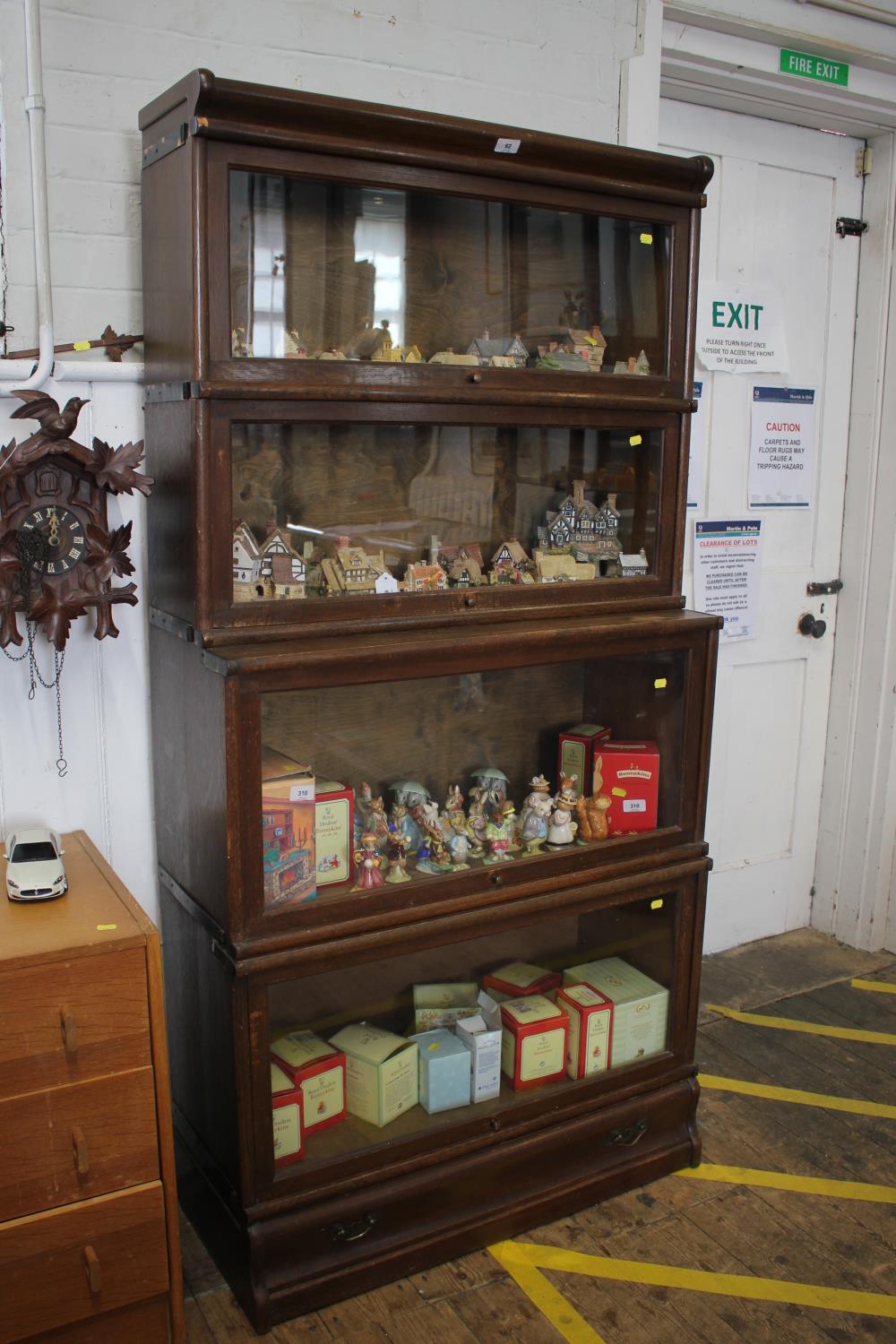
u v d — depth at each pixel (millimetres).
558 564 2047
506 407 1857
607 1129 2102
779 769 3172
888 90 2727
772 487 2975
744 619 2977
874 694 3105
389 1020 1984
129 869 2049
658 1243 2002
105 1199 1562
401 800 1928
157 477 1812
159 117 1679
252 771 1645
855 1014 2836
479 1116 1966
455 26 2141
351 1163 1829
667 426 2051
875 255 2982
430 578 1902
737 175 2754
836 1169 2219
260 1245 1745
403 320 1860
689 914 2166
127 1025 1533
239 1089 1713
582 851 2020
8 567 1711
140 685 1990
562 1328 1795
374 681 1719
